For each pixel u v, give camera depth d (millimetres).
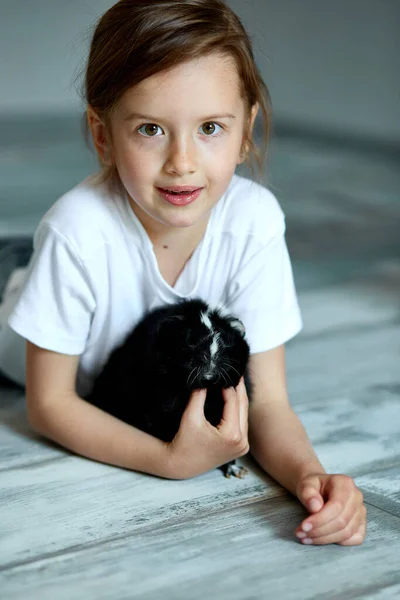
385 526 1616
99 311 1855
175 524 1621
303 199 4730
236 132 1671
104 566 1472
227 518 1646
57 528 1601
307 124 6676
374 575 1446
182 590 1399
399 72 5664
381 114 5918
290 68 6785
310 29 6473
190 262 1846
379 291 3176
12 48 7465
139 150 1611
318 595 1387
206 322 1733
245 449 1739
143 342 1799
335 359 2527
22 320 1804
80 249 1765
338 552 1521
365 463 1896
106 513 1658
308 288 3203
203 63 1567
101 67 1646
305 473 1676
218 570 1460
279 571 1458
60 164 5664
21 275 2270
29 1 7391
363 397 2260
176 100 1559
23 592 1391
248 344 1831
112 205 1806
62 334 1822
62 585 1412
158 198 1645
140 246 1801
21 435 2014
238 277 1892
